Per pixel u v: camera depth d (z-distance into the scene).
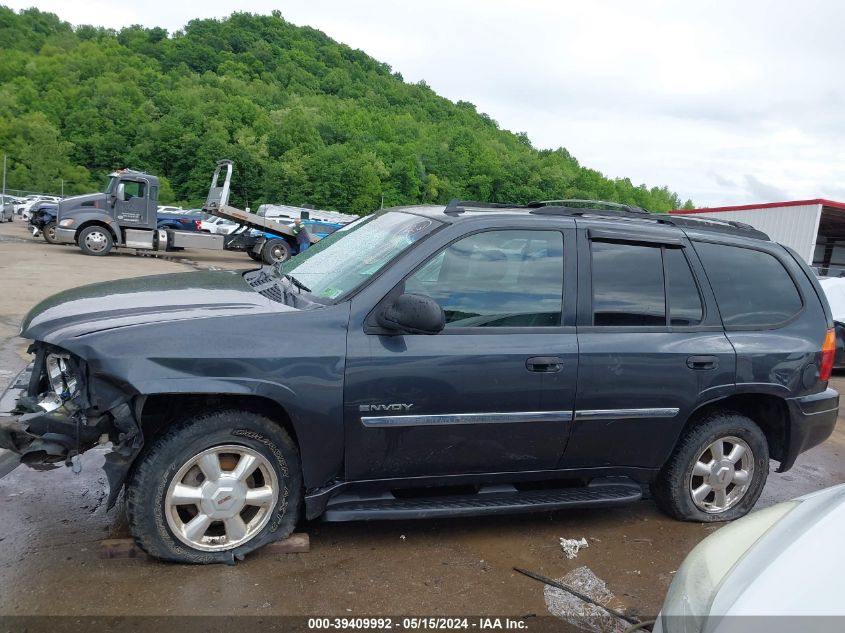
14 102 119.62
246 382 3.08
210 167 105.62
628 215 4.27
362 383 3.26
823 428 4.35
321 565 3.35
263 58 199.00
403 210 4.23
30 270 14.91
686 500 4.14
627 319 3.80
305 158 109.94
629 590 3.38
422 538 3.75
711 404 4.18
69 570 3.12
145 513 3.08
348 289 3.43
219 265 21.47
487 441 3.54
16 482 4.05
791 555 1.91
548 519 4.16
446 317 3.46
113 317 3.17
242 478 3.24
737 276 4.19
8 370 6.53
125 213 20.98
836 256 36.16
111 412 3.01
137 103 128.62
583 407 3.65
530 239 3.70
